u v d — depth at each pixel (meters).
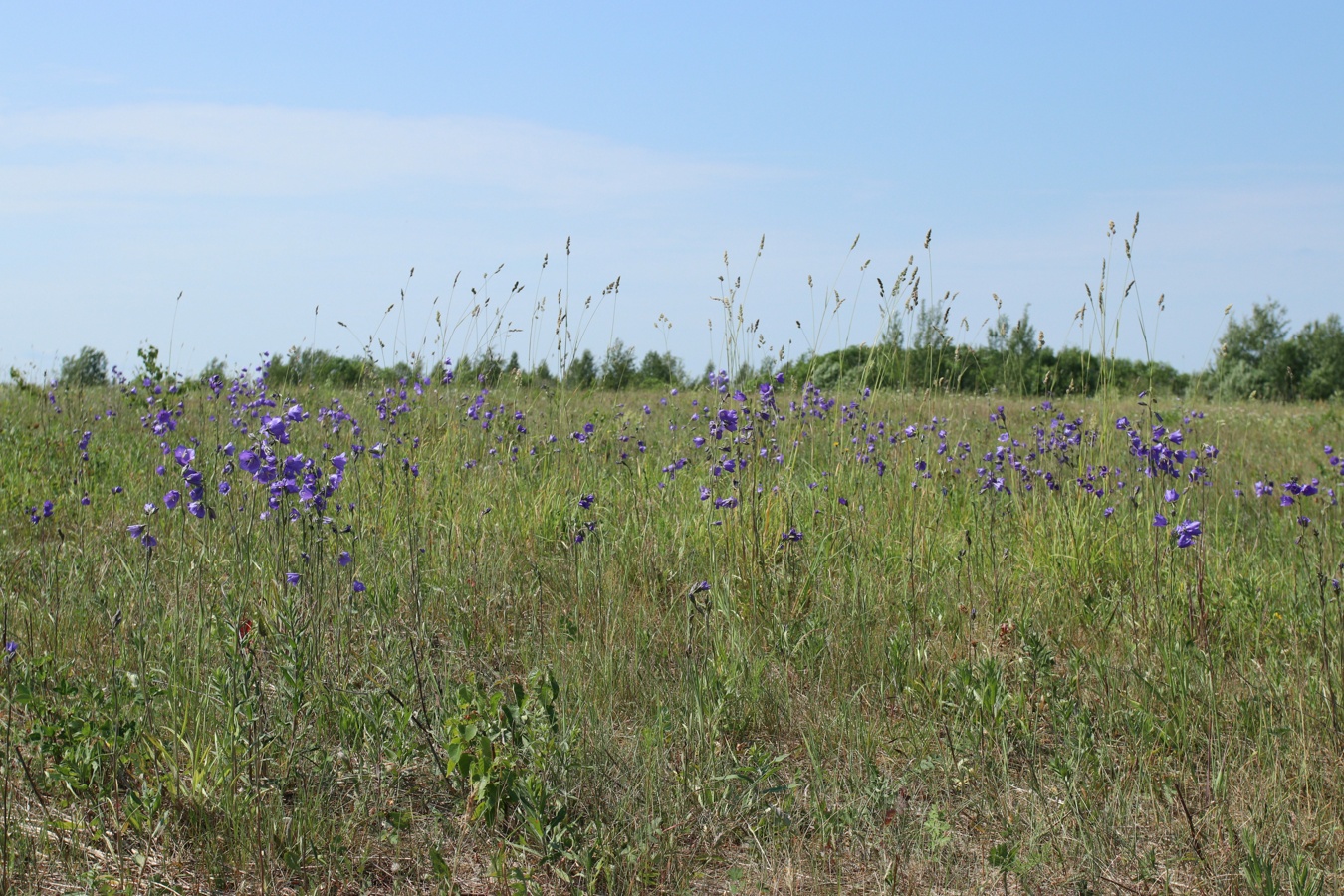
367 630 4.47
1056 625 4.83
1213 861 2.98
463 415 8.74
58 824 2.98
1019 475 6.85
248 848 2.90
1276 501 7.41
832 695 4.13
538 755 3.25
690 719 3.76
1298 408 17.52
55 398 10.70
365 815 3.18
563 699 3.82
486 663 4.19
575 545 5.17
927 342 7.56
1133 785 3.43
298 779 3.30
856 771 3.50
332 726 3.70
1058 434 7.97
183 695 3.68
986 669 3.95
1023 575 5.33
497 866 2.82
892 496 6.43
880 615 4.88
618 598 4.92
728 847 3.12
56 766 3.24
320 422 7.53
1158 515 4.80
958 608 4.89
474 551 5.47
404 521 5.71
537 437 8.23
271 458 3.78
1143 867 2.92
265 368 9.48
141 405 10.32
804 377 10.33
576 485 6.77
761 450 6.16
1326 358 33.78
